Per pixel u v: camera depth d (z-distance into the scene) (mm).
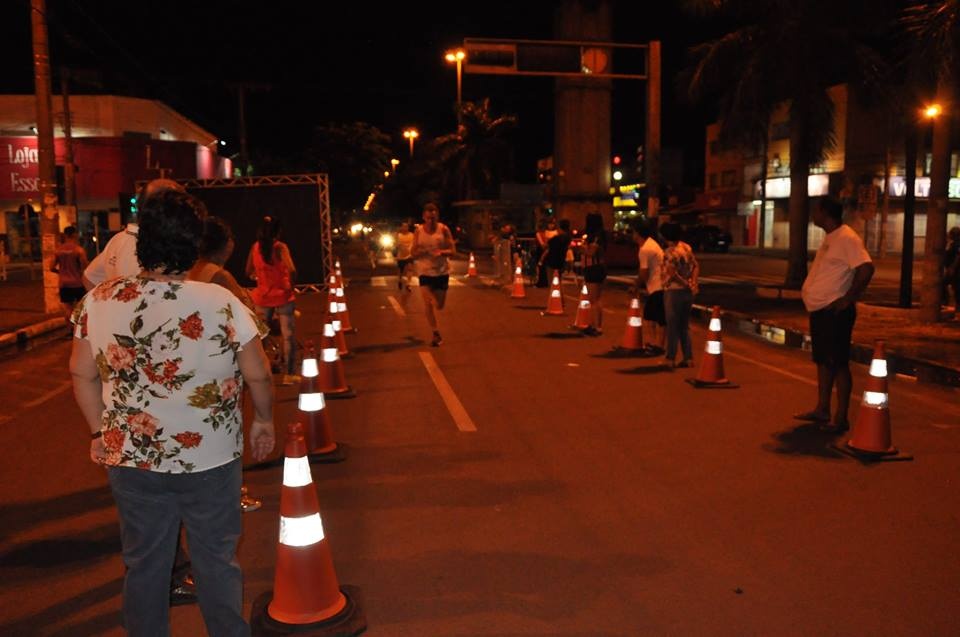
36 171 35844
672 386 9477
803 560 4668
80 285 15242
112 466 2986
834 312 7254
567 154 45312
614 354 11773
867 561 4652
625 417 8008
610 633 3854
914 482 6023
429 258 12422
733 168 59375
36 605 4199
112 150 33750
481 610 4074
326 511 5473
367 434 7445
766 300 20094
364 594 4246
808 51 19812
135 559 3027
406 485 6000
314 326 15281
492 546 4871
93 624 3996
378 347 12609
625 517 5340
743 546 4863
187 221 2994
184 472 2965
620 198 66438
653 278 11133
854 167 45500
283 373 9859
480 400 8805
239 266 16438
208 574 3113
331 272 16422
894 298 20484
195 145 35781
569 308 18141
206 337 2963
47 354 12820
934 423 7789
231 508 3123
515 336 13719
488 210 55406
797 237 21672
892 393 9227
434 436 7359
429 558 4703
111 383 2975
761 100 20469
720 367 9430
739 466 6414
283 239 16266
